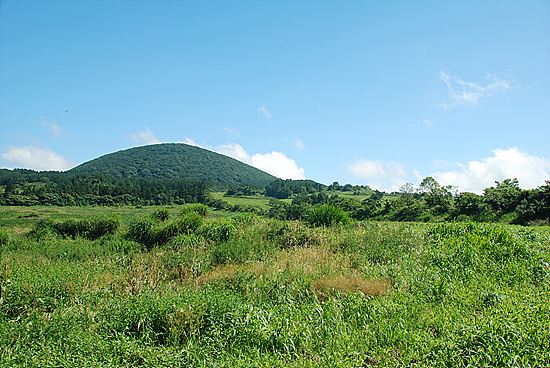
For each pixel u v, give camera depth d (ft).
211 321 23.04
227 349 20.72
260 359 18.99
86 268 40.42
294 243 51.80
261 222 62.13
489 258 36.09
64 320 23.29
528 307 22.33
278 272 34.37
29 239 73.82
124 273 38.34
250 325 22.04
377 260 40.29
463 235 44.93
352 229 55.06
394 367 17.80
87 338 20.61
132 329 23.21
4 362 18.02
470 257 35.70
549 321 20.03
